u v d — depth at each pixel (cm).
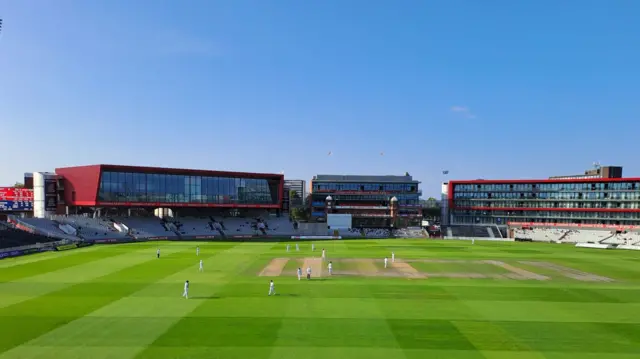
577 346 2312
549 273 4734
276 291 3562
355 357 2116
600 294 3591
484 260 5834
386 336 2428
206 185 9619
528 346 2302
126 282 3916
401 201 11919
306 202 13600
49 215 8481
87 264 5047
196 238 9069
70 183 8744
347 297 3366
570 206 11056
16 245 6256
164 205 9138
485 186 12031
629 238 9319
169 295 3384
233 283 3894
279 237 9756
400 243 8606
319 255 6206
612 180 10550
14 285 3769
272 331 2492
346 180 12050
